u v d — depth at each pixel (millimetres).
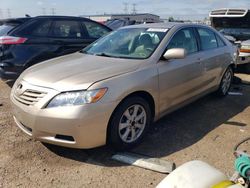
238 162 1967
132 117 3670
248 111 5262
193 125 4555
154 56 4008
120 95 3393
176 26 4633
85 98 3191
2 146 3768
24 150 3682
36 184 3037
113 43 4598
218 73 5523
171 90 4195
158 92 3947
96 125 3252
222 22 9570
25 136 4047
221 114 5074
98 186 3004
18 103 3541
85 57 4297
